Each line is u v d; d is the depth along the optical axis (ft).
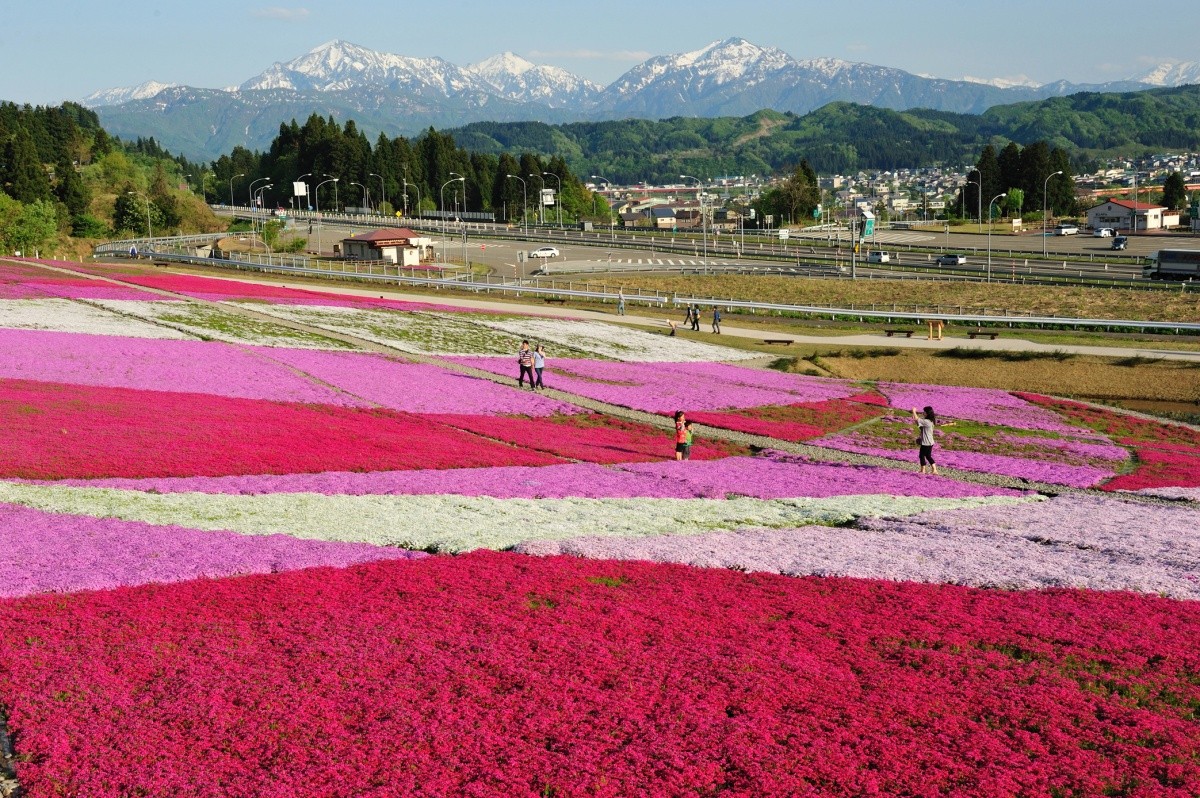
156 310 254.88
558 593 80.43
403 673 64.54
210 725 57.00
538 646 69.51
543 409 189.98
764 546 98.32
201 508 99.71
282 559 84.94
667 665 67.51
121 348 195.83
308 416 157.69
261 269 479.41
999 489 141.28
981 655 70.95
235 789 50.85
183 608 72.95
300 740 55.88
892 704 62.64
